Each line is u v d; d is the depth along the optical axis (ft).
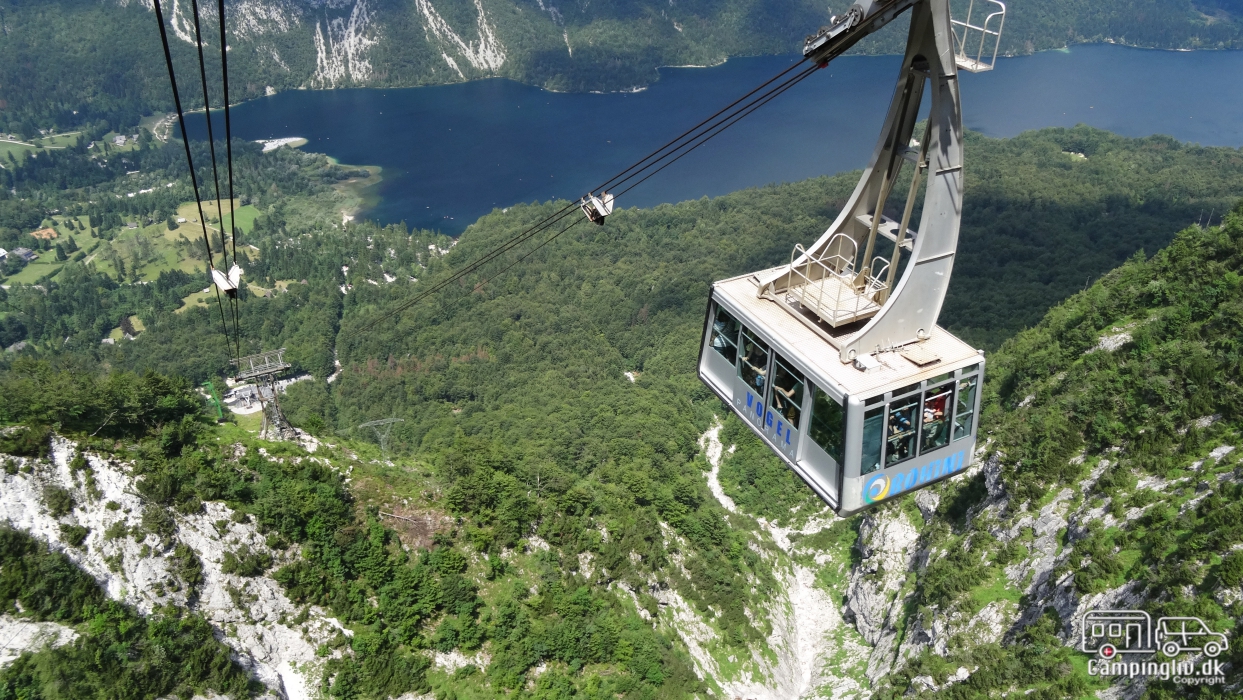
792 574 393.09
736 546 355.77
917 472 96.37
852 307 99.76
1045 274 648.38
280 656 206.49
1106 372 286.87
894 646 298.15
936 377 92.32
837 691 302.66
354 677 206.59
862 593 347.15
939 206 93.35
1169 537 204.03
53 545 190.19
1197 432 235.40
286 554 221.87
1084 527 236.63
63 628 178.09
